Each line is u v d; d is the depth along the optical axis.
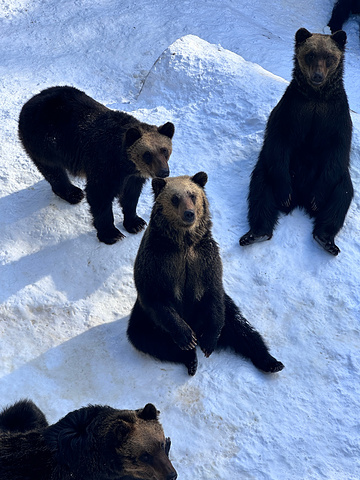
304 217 5.66
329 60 5.27
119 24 7.92
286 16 8.50
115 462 3.93
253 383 4.77
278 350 4.96
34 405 4.43
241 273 5.31
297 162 5.65
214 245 4.68
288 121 5.51
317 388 4.79
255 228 5.46
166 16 8.08
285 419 4.64
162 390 4.71
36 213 5.59
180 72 6.58
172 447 4.50
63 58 7.46
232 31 7.96
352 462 4.50
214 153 6.03
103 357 4.87
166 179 4.63
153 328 4.86
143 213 5.68
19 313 5.03
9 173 5.83
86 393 4.70
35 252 5.39
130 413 3.98
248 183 5.84
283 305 5.16
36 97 5.50
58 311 5.06
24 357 4.84
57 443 3.98
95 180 5.24
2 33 7.79
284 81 6.56
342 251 5.49
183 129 6.20
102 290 5.20
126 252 5.39
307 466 4.47
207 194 5.74
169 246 4.60
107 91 7.20
